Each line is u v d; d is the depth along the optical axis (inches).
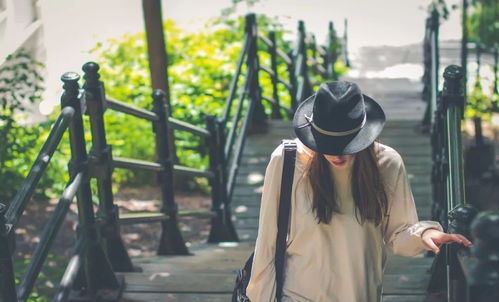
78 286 164.1
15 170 300.8
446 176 174.9
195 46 445.7
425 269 183.2
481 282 69.1
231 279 175.2
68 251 278.5
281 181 102.0
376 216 101.3
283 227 103.0
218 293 168.2
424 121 336.8
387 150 102.7
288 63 360.5
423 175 303.0
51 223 137.3
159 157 208.4
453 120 152.8
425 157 315.9
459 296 96.6
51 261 263.6
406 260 194.1
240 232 282.7
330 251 102.7
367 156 99.3
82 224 158.7
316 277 102.7
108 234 170.4
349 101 94.0
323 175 99.3
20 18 419.2
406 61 620.1
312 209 100.7
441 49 524.4
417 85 499.8
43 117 381.7
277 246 104.0
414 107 427.8
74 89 151.6
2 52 374.9
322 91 94.7
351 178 100.7
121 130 360.5
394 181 101.9
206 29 490.9
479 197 291.1
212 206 253.9
